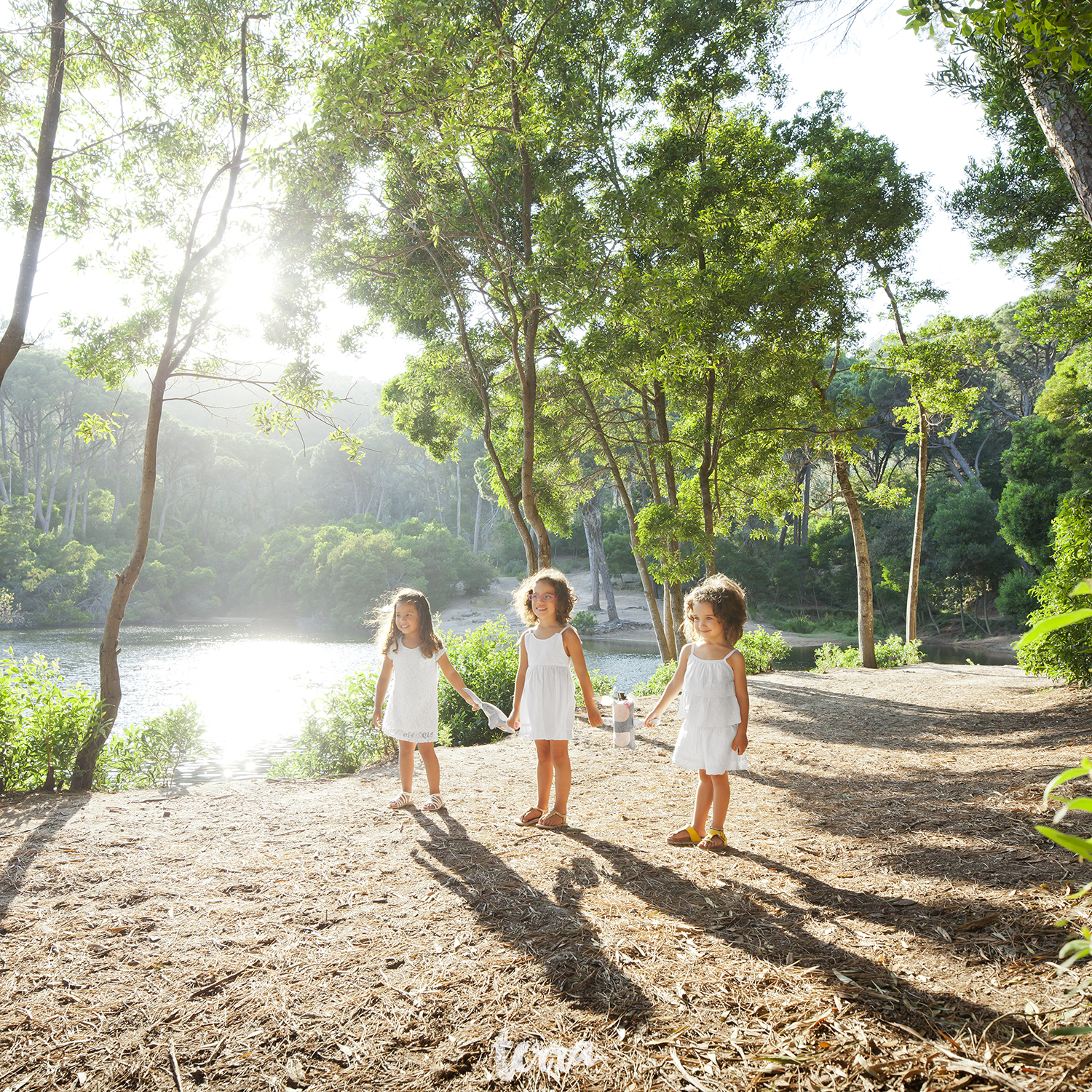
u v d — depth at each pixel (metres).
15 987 2.41
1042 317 12.15
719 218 12.02
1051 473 31.41
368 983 2.39
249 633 48.50
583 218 10.14
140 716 16.77
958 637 38.69
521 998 2.26
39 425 63.69
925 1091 1.70
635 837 4.09
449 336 13.98
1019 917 2.59
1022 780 4.85
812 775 5.84
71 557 56.03
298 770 7.57
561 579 4.49
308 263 8.46
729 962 2.44
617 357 11.01
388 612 4.94
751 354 12.45
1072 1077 1.68
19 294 5.89
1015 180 10.02
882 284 15.48
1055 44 3.46
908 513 43.66
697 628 3.98
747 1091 1.75
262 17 7.04
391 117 7.80
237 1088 1.86
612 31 11.20
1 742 5.71
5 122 7.07
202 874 3.52
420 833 4.23
